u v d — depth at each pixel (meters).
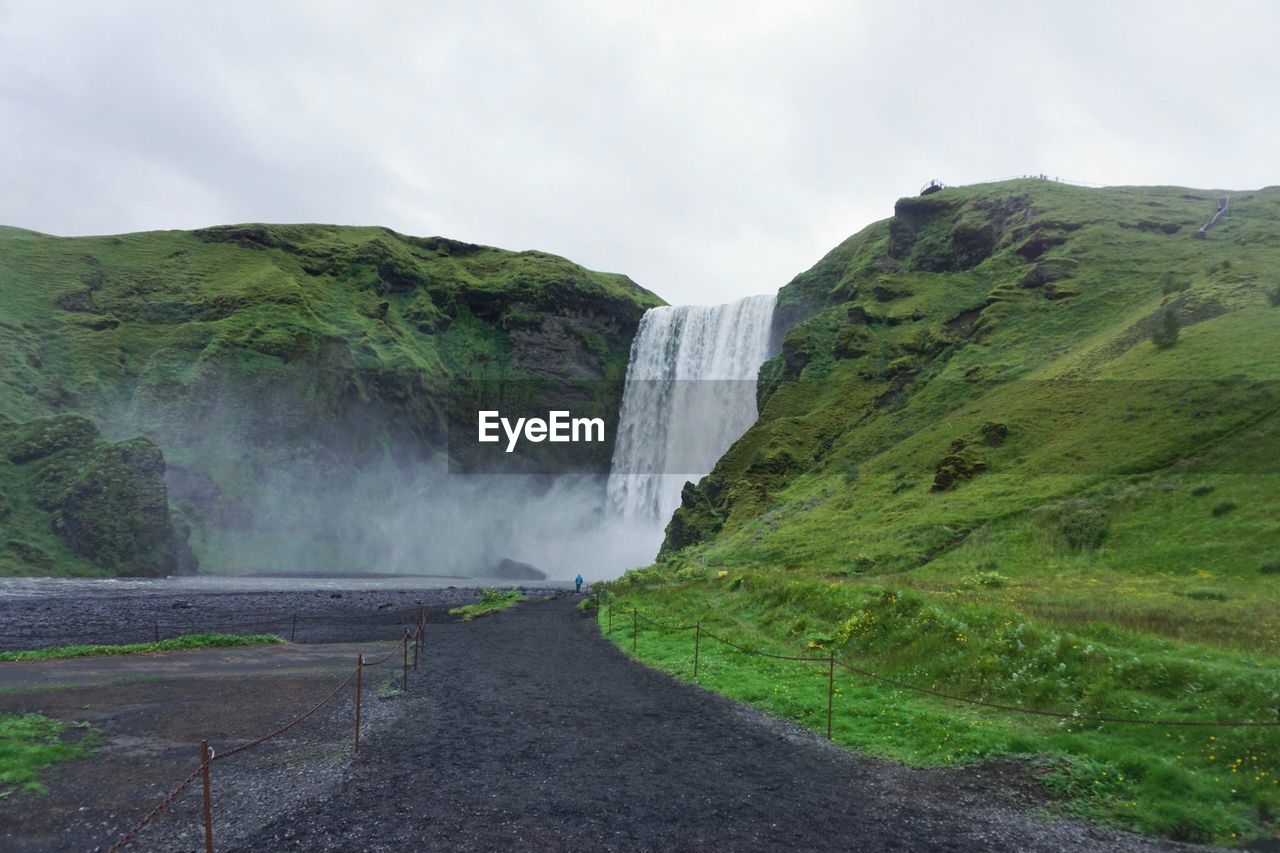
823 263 166.38
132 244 169.12
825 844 12.17
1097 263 109.19
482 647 35.12
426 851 11.47
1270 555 38.28
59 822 12.14
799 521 75.69
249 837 11.88
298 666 28.64
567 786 14.80
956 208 145.38
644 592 56.00
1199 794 13.62
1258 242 101.81
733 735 18.89
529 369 184.50
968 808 13.84
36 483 99.31
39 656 29.69
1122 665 19.16
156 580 90.75
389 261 193.62
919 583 42.31
